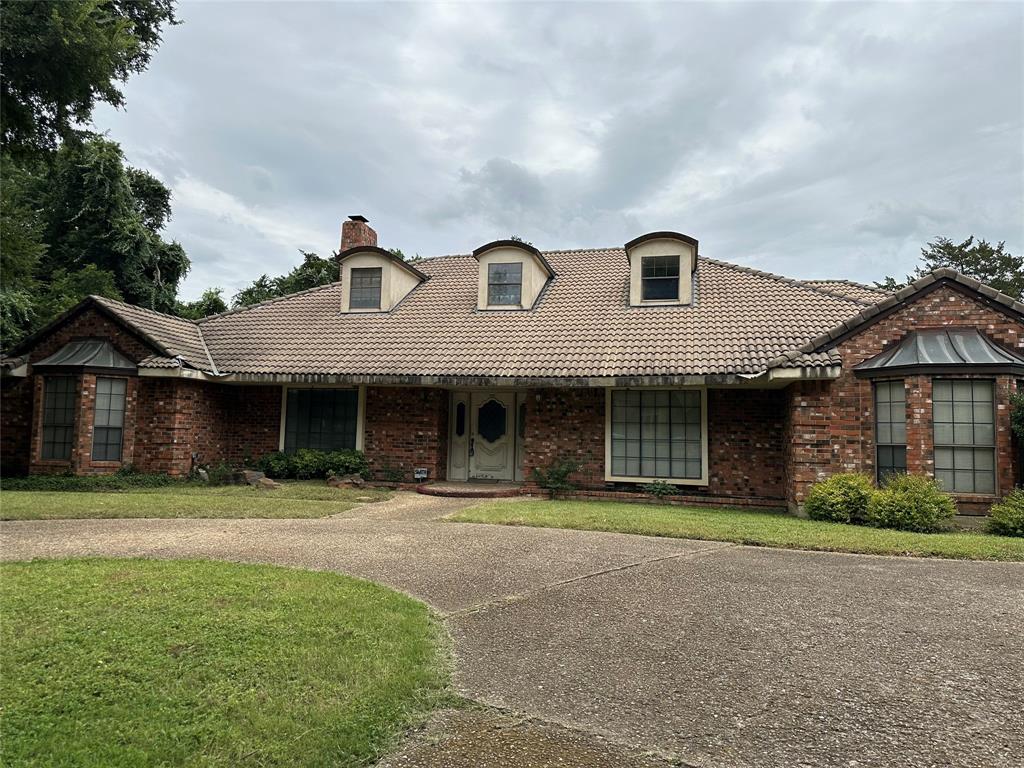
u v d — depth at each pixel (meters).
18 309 20.98
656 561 7.23
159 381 14.23
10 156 13.01
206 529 9.03
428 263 20.28
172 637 4.42
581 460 13.85
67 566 6.45
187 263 32.66
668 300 15.29
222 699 3.53
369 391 15.27
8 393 14.57
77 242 29.36
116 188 29.58
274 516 10.20
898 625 5.02
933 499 9.66
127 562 6.67
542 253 18.11
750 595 5.87
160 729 3.19
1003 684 3.91
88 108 12.63
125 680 3.75
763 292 15.14
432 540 8.34
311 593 5.55
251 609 5.07
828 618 5.20
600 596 5.80
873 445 11.09
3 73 11.09
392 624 4.79
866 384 11.19
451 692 3.76
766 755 3.09
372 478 14.98
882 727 3.37
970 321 10.81
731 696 3.74
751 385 12.40
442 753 3.09
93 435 13.80
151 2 14.43
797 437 11.44
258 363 14.84
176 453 14.08
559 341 14.17
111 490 12.80
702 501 12.88
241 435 15.80
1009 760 3.04
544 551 7.70
